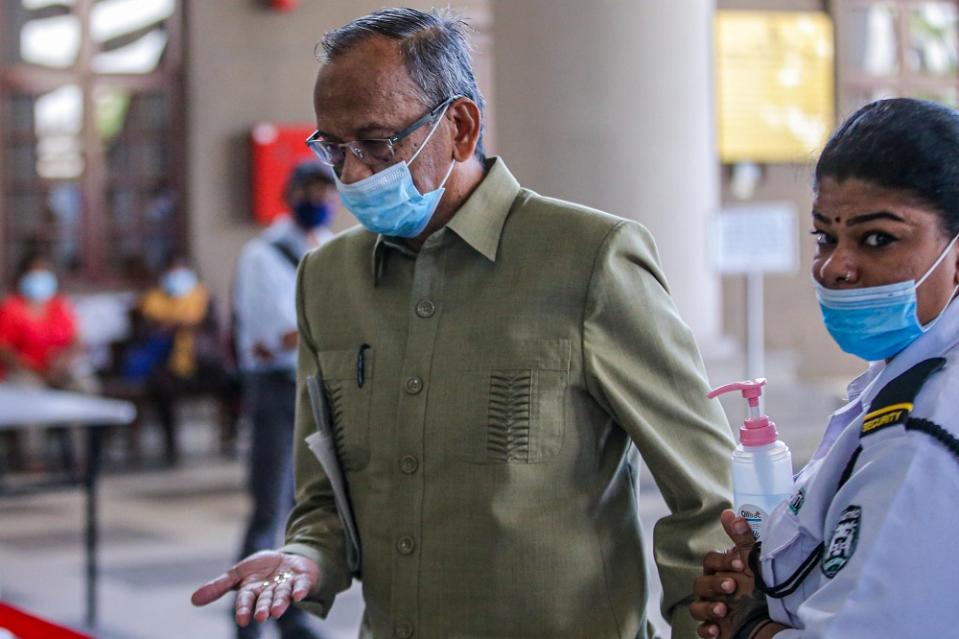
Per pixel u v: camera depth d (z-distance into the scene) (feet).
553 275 7.26
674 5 24.02
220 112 38.91
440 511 7.29
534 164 23.54
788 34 42.63
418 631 7.35
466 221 7.39
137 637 19.06
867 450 5.11
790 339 43.68
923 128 5.15
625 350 7.21
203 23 38.70
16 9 38.27
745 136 42.27
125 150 39.09
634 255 7.32
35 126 38.50
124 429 36.52
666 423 7.18
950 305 5.28
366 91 7.06
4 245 38.11
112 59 39.01
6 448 35.06
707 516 7.09
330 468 7.68
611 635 7.27
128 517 28.43
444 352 7.38
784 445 6.27
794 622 5.58
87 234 38.78
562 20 23.36
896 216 5.14
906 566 4.83
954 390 5.00
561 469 7.17
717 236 22.67
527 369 7.18
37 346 34.04
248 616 7.11
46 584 22.38
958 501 4.84
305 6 39.34
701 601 6.15
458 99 7.29
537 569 7.12
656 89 23.99
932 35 45.42
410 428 7.38
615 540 7.36
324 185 17.69
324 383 7.86
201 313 36.55
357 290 7.80
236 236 39.01
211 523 27.55
